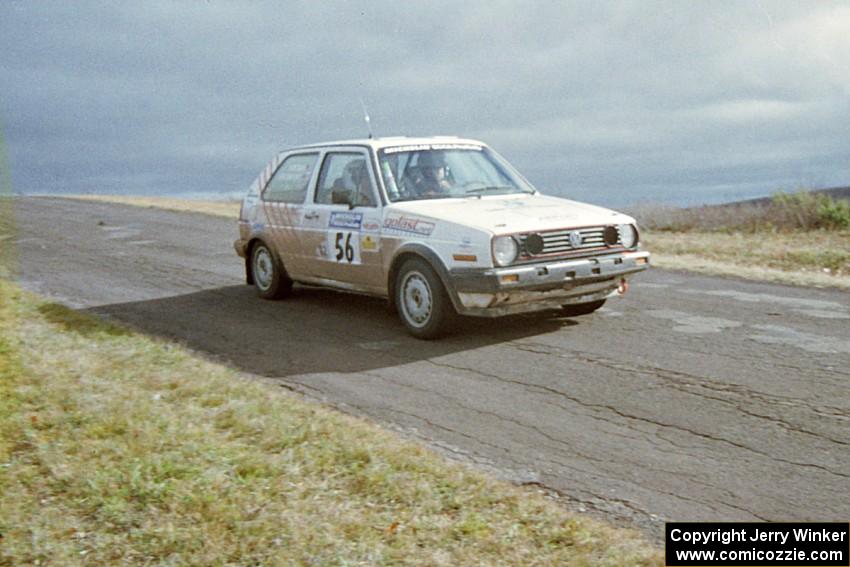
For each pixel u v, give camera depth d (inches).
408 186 331.6
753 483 181.0
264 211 390.9
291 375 272.5
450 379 262.2
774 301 360.5
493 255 285.6
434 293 302.5
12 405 215.6
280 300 396.2
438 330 306.0
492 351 292.2
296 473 182.5
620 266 307.1
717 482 182.2
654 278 428.8
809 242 634.8
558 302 306.8
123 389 234.5
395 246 315.9
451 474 182.5
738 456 194.7
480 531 159.0
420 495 172.6
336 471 184.2
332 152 361.4
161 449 193.0
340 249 344.8
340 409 237.9
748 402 228.7
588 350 287.9
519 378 259.9
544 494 180.2
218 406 227.1
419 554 151.2
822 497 173.3
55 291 429.4
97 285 446.6
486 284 285.3
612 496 178.2
